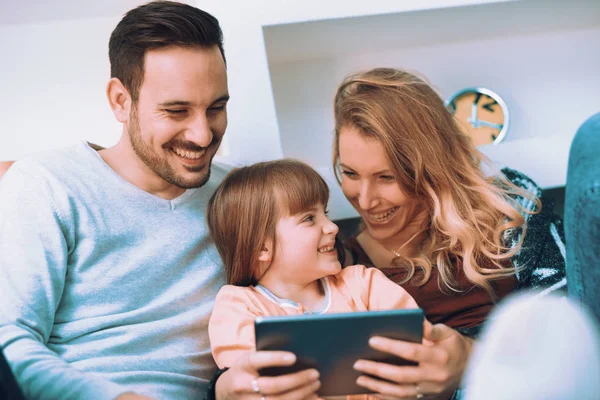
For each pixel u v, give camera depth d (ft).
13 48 5.34
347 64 6.49
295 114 6.47
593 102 6.94
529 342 3.54
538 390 3.30
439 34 6.38
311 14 5.44
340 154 4.36
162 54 3.64
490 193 4.48
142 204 3.93
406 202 4.37
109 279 3.75
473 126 6.57
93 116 5.59
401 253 4.51
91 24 5.45
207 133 3.75
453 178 4.46
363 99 4.35
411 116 4.34
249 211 3.82
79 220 3.75
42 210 3.66
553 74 6.87
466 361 3.42
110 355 3.62
